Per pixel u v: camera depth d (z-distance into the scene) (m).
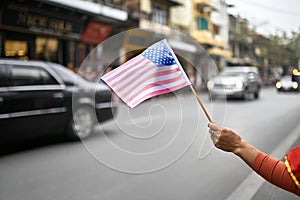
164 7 18.88
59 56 12.08
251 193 3.05
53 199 3.02
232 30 22.50
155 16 18.02
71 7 11.38
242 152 1.11
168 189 3.22
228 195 3.04
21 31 10.39
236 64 26.75
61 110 5.21
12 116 4.71
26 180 3.53
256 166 1.08
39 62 5.25
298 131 5.98
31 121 4.92
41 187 3.32
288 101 13.24
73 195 3.10
